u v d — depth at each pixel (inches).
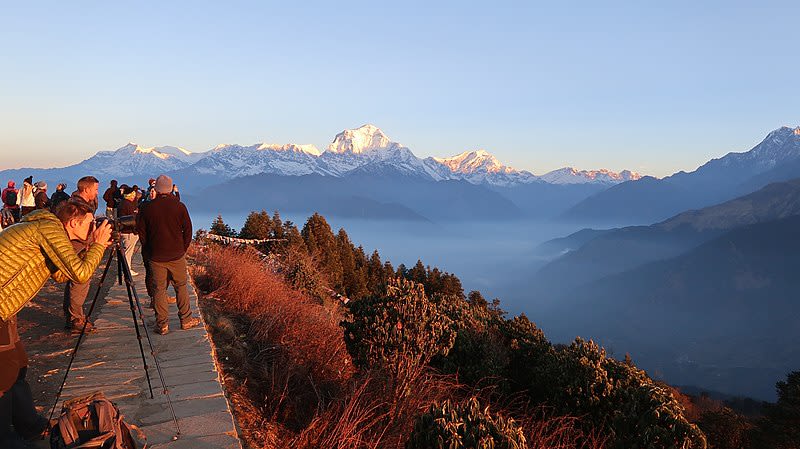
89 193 226.8
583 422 315.6
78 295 268.5
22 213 597.6
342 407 203.5
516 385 390.3
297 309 346.9
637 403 292.7
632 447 264.7
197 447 156.1
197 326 285.6
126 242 453.7
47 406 180.4
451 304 480.4
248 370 240.4
